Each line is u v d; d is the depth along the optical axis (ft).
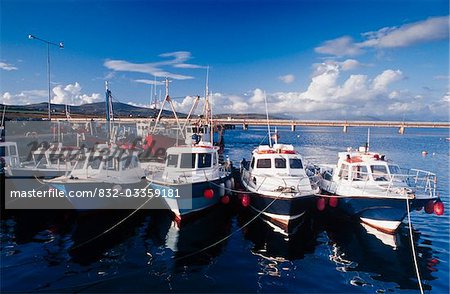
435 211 45.65
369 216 49.06
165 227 49.96
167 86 66.95
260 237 46.65
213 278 35.04
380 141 263.90
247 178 59.36
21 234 45.75
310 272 36.58
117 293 32.01
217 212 57.47
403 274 36.24
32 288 32.68
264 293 32.37
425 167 116.06
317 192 50.42
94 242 43.65
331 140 273.54
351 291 32.89
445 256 40.73
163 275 35.53
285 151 57.47
